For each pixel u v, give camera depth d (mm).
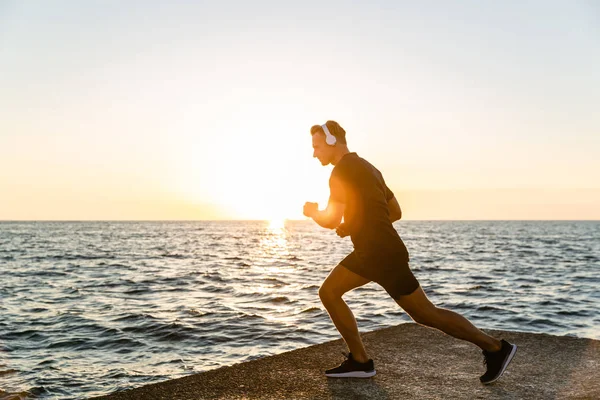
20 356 8992
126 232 117688
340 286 3432
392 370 3764
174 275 23781
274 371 3752
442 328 3312
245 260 34750
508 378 3584
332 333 10664
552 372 3707
